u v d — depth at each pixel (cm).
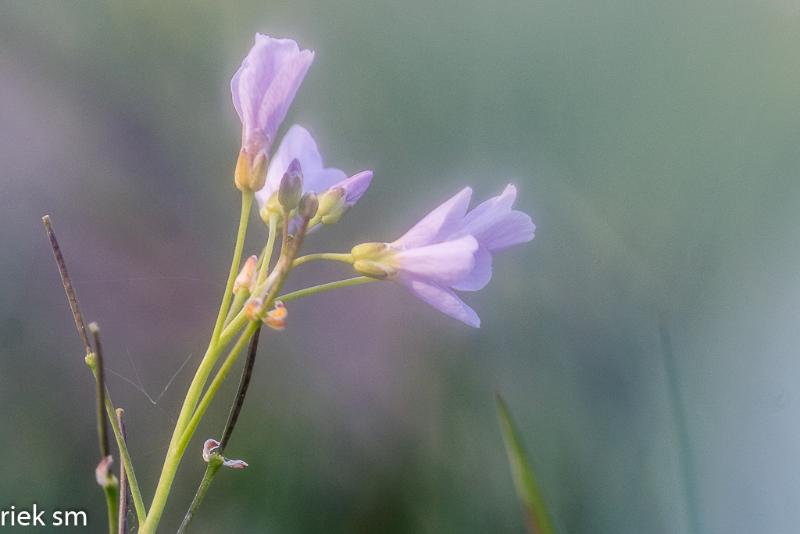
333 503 33
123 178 37
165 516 32
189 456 33
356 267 26
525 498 25
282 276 26
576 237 37
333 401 35
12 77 36
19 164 36
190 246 37
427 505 33
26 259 35
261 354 35
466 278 27
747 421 31
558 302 36
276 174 27
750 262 34
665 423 32
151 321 36
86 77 38
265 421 34
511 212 27
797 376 31
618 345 34
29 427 33
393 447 34
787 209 34
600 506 32
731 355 32
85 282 36
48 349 35
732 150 37
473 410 34
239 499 33
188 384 35
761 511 30
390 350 36
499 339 35
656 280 35
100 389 25
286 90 26
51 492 32
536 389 34
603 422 32
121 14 38
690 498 27
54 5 37
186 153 38
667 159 38
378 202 38
